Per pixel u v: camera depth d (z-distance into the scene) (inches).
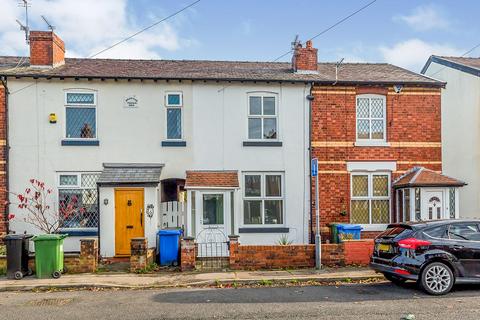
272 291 396.5
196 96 620.4
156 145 612.4
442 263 377.4
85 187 601.0
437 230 390.3
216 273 467.5
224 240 588.4
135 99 612.4
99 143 604.4
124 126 609.6
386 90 640.4
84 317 316.5
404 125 641.6
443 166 749.3
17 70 605.9
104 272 480.1
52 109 600.1
